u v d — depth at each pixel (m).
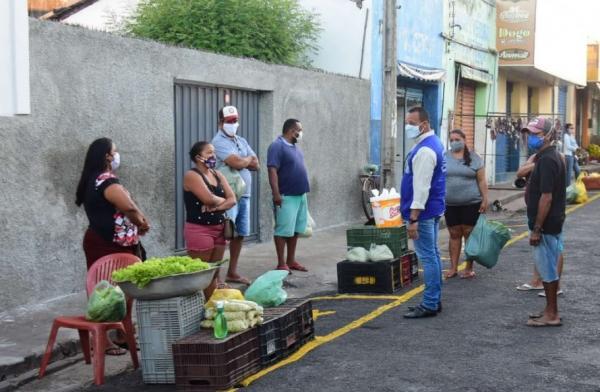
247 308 6.33
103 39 9.44
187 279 6.10
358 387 6.09
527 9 24.61
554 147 7.71
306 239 13.73
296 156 10.61
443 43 20.81
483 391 5.97
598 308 8.66
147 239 10.32
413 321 8.19
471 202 10.32
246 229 9.95
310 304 7.50
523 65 24.95
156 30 15.44
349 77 15.45
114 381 6.45
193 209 8.39
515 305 8.86
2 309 8.24
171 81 10.61
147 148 10.23
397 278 9.80
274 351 6.72
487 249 10.16
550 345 7.21
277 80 13.04
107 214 6.89
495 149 25.89
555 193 7.67
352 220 15.89
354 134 15.76
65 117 8.94
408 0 18.48
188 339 6.10
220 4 15.32
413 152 8.05
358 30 16.62
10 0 6.51
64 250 9.01
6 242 8.26
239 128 12.51
